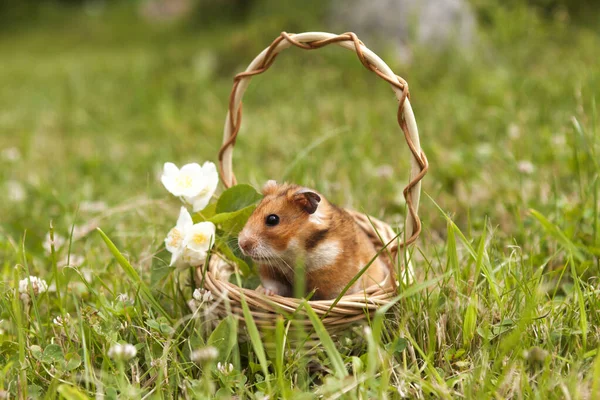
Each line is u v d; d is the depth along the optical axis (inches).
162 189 41.1
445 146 44.8
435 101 55.9
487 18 75.3
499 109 49.7
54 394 28.1
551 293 32.4
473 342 29.7
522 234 34.2
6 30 169.5
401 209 38.0
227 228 31.7
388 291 30.2
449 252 30.6
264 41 78.9
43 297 31.6
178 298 32.1
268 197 31.0
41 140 58.6
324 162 42.0
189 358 29.6
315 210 30.3
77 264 34.0
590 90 46.0
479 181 39.4
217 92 71.2
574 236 33.8
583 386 27.8
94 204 39.4
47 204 40.3
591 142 36.3
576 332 29.5
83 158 48.4
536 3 83.0
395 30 72.9
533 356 28.3
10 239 35.8
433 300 30.3
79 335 29.9
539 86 54.1
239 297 29.6
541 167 39.4
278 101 64.8
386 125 50.8
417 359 29.5
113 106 71.8
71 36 159.3
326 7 79.5
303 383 28.7
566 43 70.1
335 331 29.9
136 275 30.4
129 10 167.9
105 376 28.6
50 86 90.3
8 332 31.4
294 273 30.8
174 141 53.7
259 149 47.7
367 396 27.9
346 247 30.8
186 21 147.3
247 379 29.4
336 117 55.0
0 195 41.9
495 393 27.6
